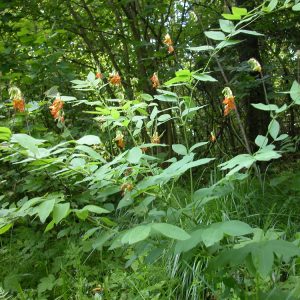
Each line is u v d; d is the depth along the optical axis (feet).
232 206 11.39
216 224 4.75
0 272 11.14
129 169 7.22
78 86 8.11
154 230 4.66
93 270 10.30
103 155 8.54
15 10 17.29
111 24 20.77
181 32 21.18
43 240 12.10
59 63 14.61
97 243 6.20
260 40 20.66
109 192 6.64
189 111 7.72
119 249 9.99
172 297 8.73
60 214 5.12
